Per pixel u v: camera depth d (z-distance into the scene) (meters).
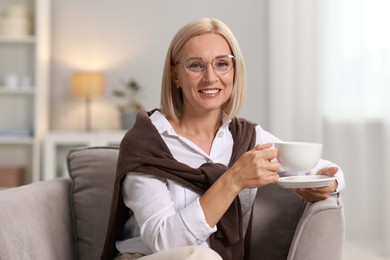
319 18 5.05
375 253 4.85
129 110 5.17
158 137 1.84
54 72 5.33
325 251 1.64
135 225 1.90
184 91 1.85
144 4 5.34
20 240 1.72
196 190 1.80
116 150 2.27
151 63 5.35
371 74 4.96
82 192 2.18
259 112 5.32
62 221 2.07
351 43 5.00
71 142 4.81
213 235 1.79
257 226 2.04
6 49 5.19
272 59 5.16
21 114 5.23
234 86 1.91
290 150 1.59
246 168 1.62
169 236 1.65
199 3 5.34
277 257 2.02
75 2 5.32
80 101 5.35
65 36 5.32
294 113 5.12
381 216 4.98
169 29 5.34
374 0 4.93
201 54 1.81
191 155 1.88
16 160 5.23
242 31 5.34
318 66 5.06
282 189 2.07
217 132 1.94
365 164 4.97
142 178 1.77
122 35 5.34
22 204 1.83
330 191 1.79
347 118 5.02
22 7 5.05
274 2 5.14
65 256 2.01
